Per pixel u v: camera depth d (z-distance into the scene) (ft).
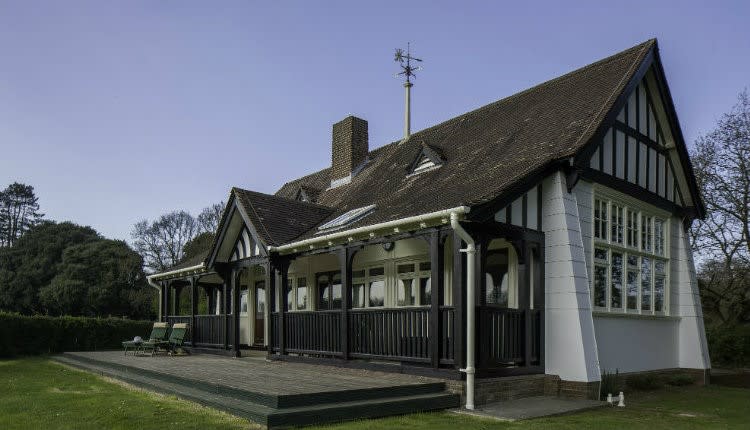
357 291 50.39
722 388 41.78
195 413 25.52
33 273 142.82
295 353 42.04
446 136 51.57
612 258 38.65
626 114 40.98
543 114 41.86
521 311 32.58
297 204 50.39
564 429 23.70
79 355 50.65
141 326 69.31
